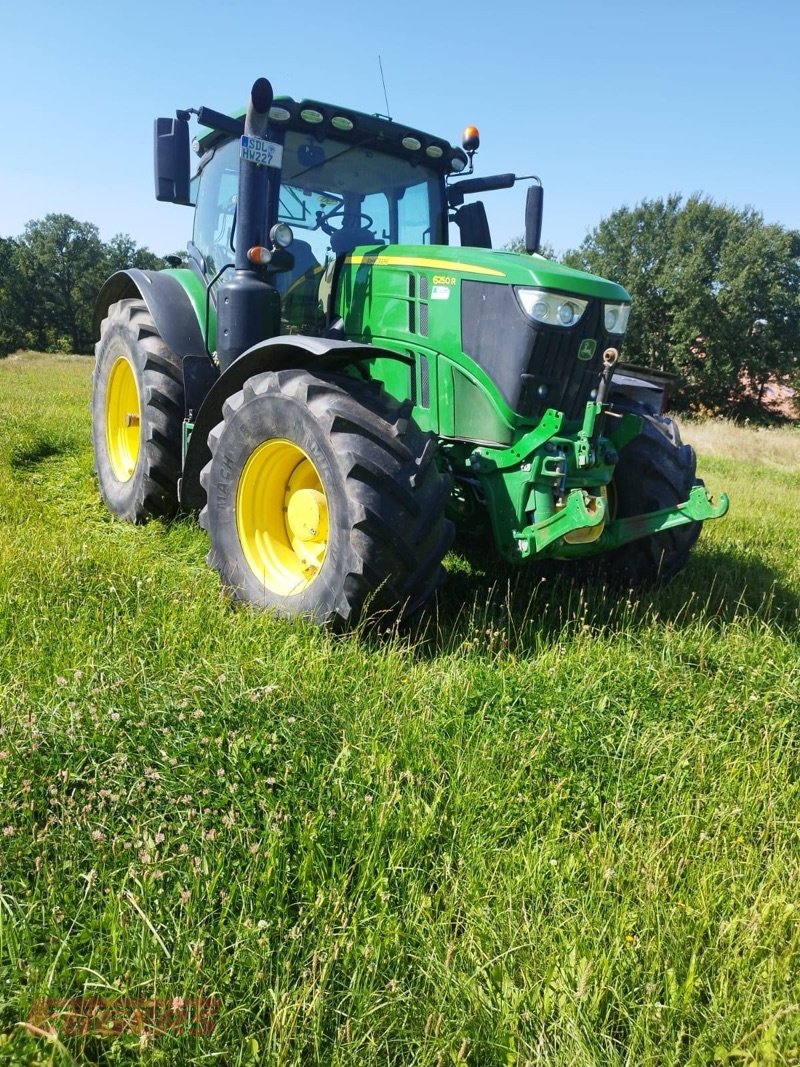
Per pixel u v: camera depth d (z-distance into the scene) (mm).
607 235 41812
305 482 3877
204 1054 1619
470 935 1941
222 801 2275
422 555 3379
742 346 39969
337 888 2051
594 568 4602
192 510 5090
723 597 4508
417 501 3340
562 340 3729
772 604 4492
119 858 2080
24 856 2057
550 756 2697
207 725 2576
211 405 4215
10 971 1733
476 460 3824
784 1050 1698
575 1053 1677
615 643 3738
